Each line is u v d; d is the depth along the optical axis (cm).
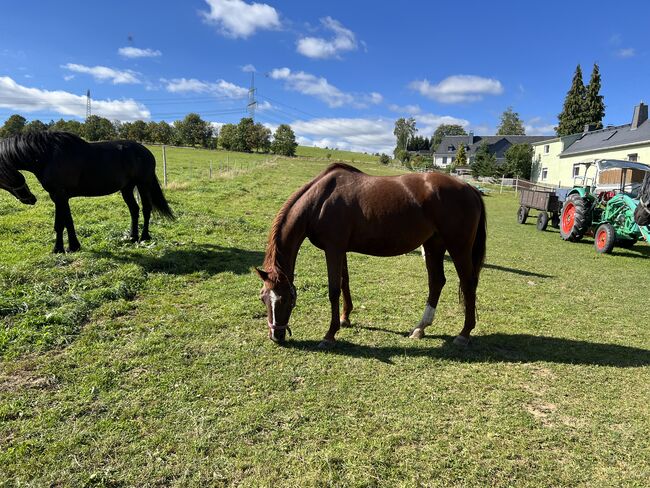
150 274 568
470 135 7181
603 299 591
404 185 397
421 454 251
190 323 429
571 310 533
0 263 548
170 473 228
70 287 493
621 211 958
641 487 230
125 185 677
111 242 684
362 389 321
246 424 272
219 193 1408
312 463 239
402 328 450
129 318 438
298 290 557
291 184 2017
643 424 289
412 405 302
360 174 411
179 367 342
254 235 873
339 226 387
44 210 892
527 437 270
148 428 265
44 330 386
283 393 310
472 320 412
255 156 5378
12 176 588
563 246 1044
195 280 570
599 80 4475
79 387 307
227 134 6694
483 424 282
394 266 730
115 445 250
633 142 2380
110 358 351
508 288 628
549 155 3631
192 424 269
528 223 1506
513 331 455
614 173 1045
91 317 430
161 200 736
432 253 438
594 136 3077
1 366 330
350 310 445
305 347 390
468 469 240
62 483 220
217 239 798
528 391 329
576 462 249
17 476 222
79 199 1033
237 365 349
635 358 395
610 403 315
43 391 301
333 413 288
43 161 574
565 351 406
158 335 396
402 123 10344
